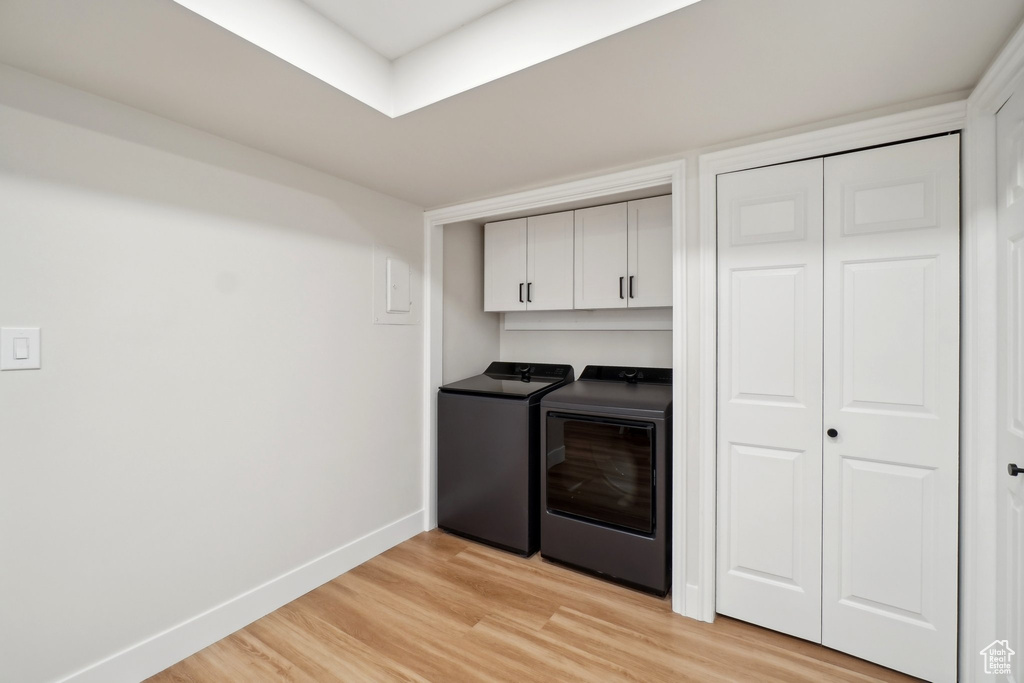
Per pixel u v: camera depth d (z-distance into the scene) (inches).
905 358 64.9
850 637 69.4
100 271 61.1
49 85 56.9
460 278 126.6
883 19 45.3
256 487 79.0
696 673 66.6
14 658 54.7
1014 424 52.4
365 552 99.2
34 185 55.7
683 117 66.9
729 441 77.7
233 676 66.1
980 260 57.7
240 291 76.5
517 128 70.4
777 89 59.4
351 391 95.9
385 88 65.6
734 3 42.8
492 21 56.6
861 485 68.2
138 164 64.5
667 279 103.7
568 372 123.1
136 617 64.7
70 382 58.7
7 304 53.9
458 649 72.0
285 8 52.7
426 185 97.5
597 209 112.2
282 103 62.6
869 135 65.9
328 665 68.4
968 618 60.4
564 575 94.3
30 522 55.8
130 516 64.1
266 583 80.7
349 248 95.3
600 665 68.5
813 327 70.8
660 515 85.6
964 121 60.5
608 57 51.9
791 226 72.0
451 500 112.4
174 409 68.5
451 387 113.8
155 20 45.5
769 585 75.2
